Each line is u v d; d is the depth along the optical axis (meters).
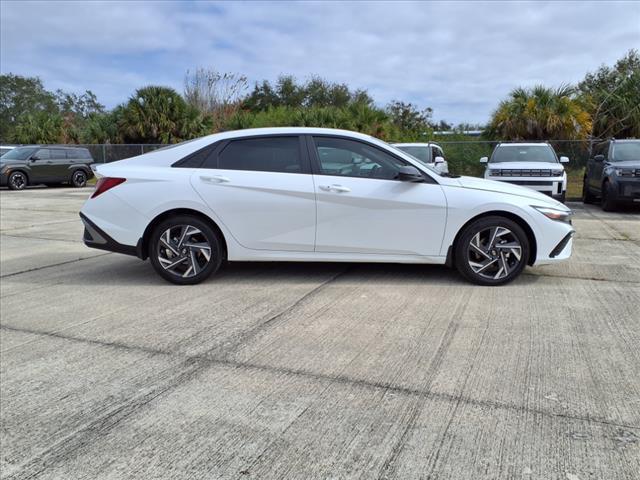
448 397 3.03
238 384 3.24
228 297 5.04
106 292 5.35
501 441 2.58
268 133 5.54
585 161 18.30
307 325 4.24
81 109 84.56
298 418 2.83
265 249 5.44
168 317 4.51
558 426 2.71
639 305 4.67
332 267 6.16
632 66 26.75
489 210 5.22
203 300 4.97
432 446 2.55
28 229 9.90
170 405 3.00
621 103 21.77
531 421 2.76
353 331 4.09
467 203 5.24
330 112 24.00
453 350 3.70
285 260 5.46
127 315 4.59
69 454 2.55
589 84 26.95
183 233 5.44
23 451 2.58
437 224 5.29
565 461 2.42
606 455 2.46
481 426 2.72
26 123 33.12
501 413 2.84
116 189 5.43
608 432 2.64
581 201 15.34
